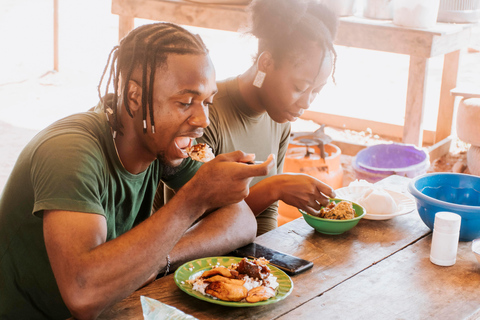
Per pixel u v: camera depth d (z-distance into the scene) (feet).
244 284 4.52
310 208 5.93
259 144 7.30
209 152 5.07
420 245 5.64
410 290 4.78
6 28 26.76
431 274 5.06
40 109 18.35
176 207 4.30
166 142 4.51
